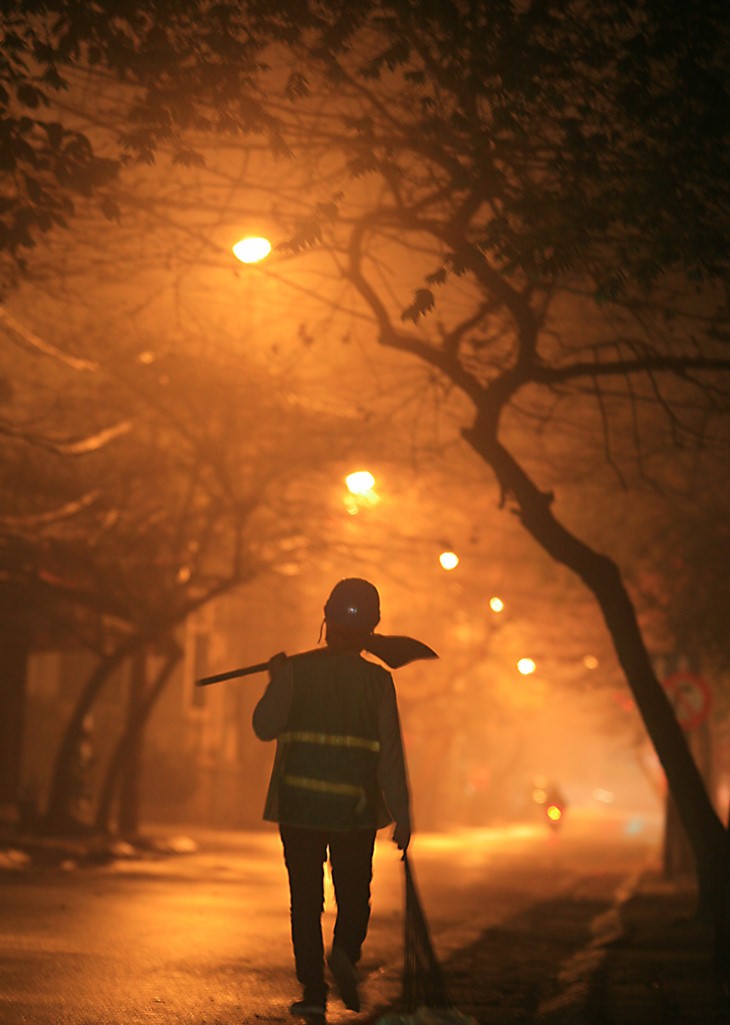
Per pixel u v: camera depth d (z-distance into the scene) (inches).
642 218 983.0
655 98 916.6
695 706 1932.8
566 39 927.7
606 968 946.1
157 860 2239.2
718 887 987.3
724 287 1028.5
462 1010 733.3
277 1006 716.0
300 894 564.7
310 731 561.9
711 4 892.0
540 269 944.9
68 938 1006.4
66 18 901.8
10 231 956.6
